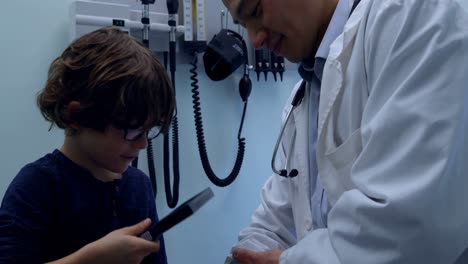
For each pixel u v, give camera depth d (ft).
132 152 2.53
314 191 3.29
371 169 2.27
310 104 3.52
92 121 2.41
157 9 4.08
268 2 2.93
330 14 3.22
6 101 3.56
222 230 4.75
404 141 2.18
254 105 4.94
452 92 2.15
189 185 4.43
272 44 3.24
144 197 2.98
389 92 2.36
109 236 2.22
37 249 2.30
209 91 4.56
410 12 2.43
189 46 4.19
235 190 4.83
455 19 2.36
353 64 2.76
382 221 2.10
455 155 2.09
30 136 3.66
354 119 2.70
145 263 2.84
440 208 2.03
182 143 4.38
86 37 2.61
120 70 2.42
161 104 2.55
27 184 2.43
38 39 3.67
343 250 2.25
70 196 2.52
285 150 3.90
